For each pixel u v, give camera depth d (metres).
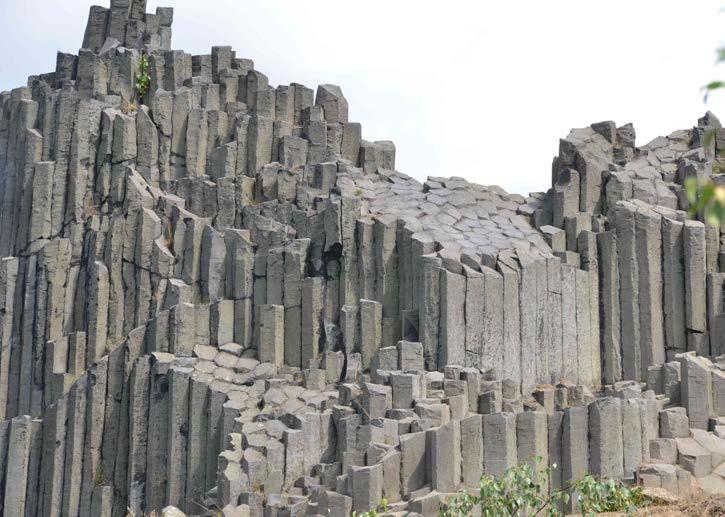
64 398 37.72
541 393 34.72
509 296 36.59
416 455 29.86
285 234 38.97
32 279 40.66
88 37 46.19
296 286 38.12
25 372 39.94
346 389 34.03
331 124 43.03
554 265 37.72
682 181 41.03
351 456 31.17
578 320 38.06
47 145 42.41
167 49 45.84
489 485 24.83
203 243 39.16
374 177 42.16
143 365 36.72
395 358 34.88
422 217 39.19
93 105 42.28
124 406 37.19
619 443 30.02
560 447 30.27
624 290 38.31
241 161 41.88
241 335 38.09
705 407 32.16
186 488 35.38
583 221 39.44
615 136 42.56
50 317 40.06
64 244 40.50
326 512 29.36
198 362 36.84
